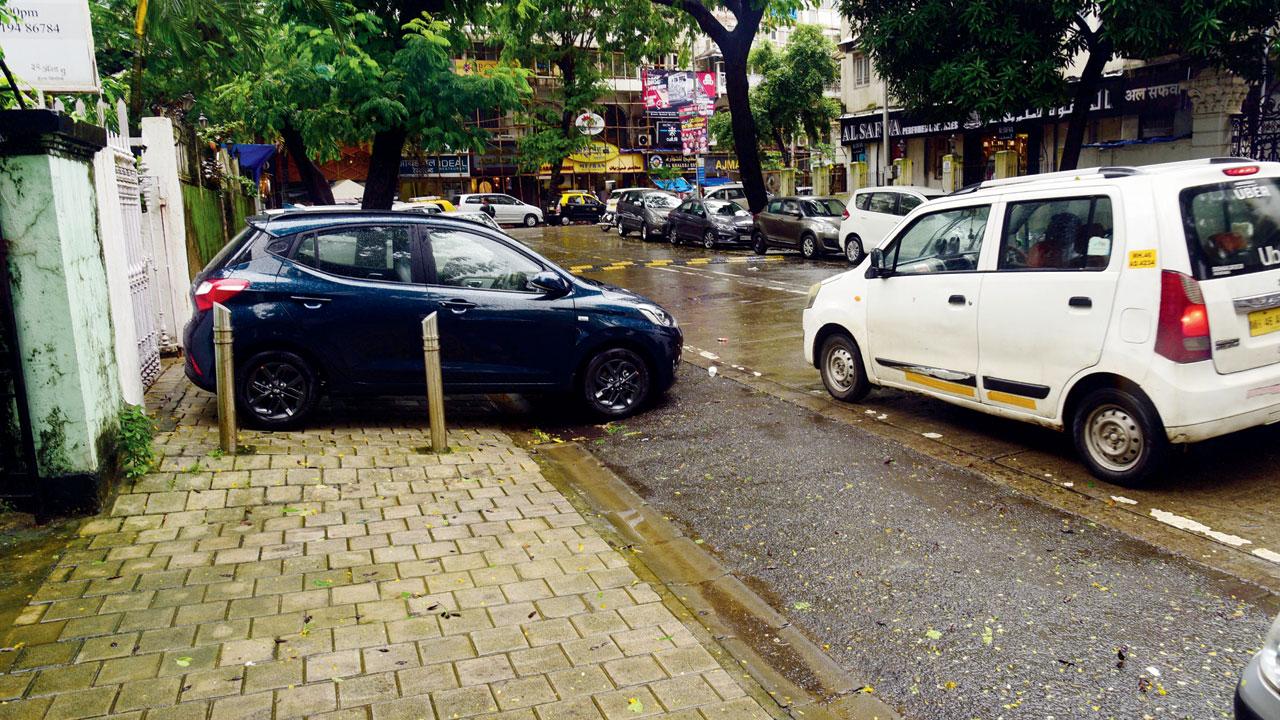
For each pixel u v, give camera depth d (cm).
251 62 438
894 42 1838
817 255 2145
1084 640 383
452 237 743
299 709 322
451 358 729
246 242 705
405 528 501
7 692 327
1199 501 532
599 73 4347
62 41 656
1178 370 516
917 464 621
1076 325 564
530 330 746
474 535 493
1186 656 368
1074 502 540
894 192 1917
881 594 433
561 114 4509
